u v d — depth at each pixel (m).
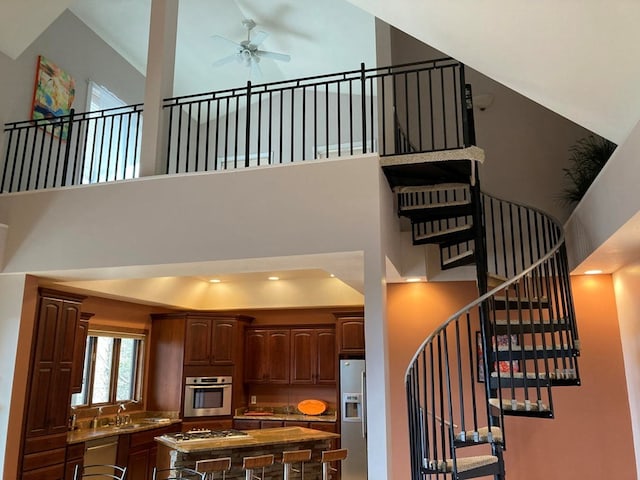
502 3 3.26
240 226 4.49
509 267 6.07
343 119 7.95
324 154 7.96
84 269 4.84
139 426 6.64
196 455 5.19
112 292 6.34
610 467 5.37
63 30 6.76
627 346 5.38
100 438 5.93
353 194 4.31
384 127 5.10
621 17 2.81
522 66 3.91
